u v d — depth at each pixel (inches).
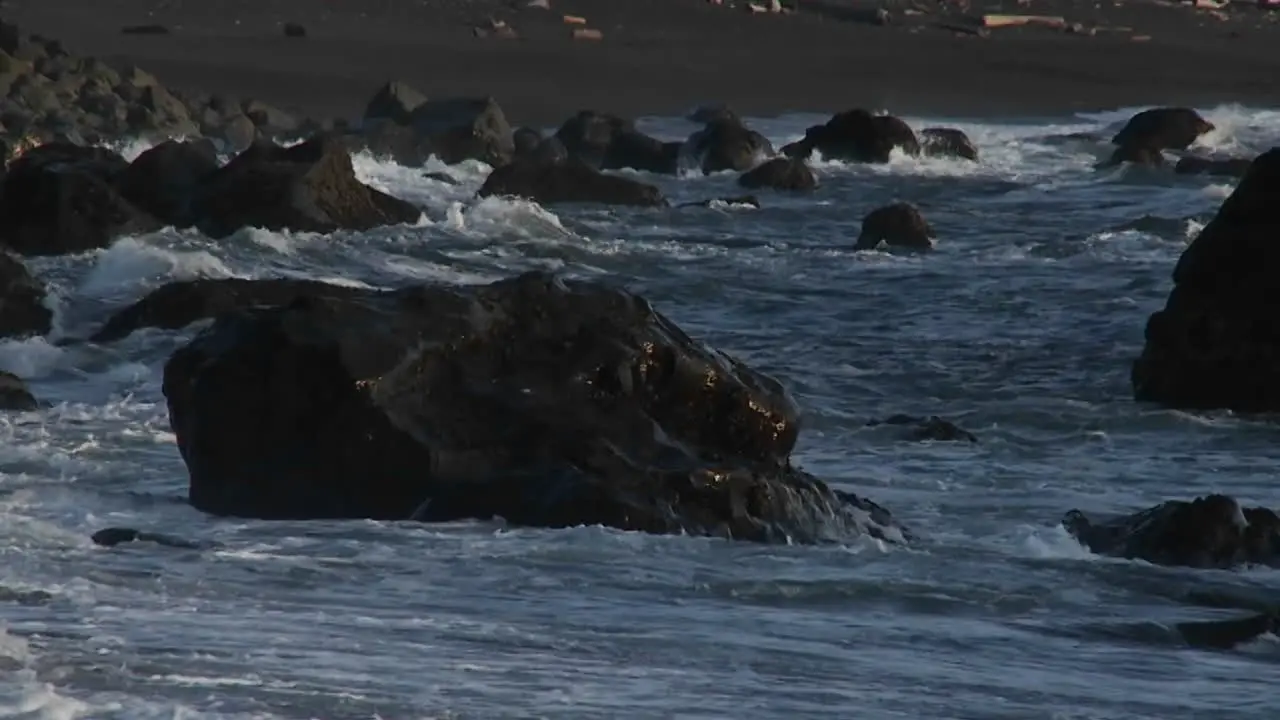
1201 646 1579.7
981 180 6176.2
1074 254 4675.2
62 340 3164.4
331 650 1315.2
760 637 1476.4
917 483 2362.2
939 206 5561.0
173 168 4399.6
